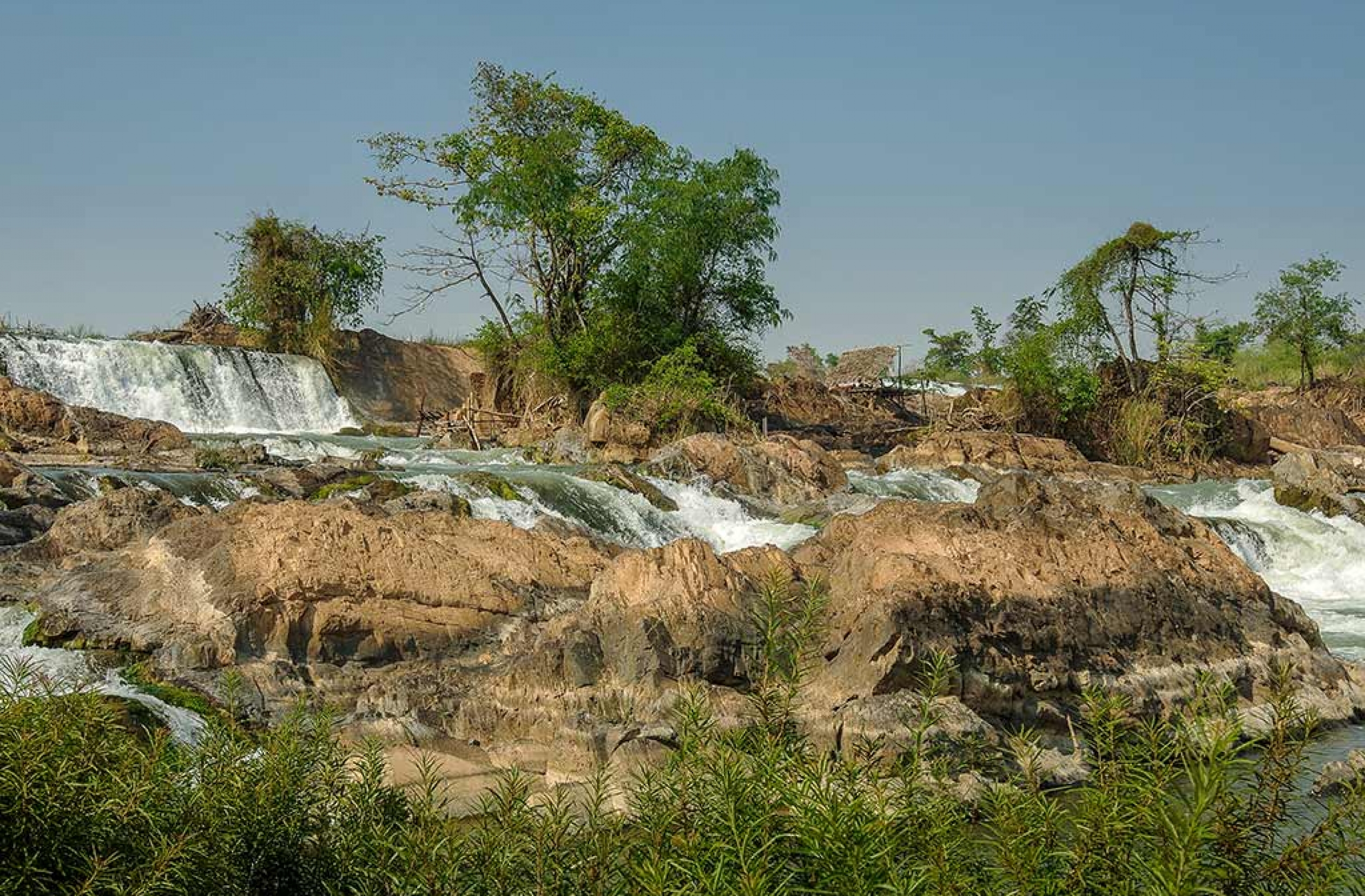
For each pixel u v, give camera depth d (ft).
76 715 21.59
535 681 40.14
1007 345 167.53
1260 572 101.55
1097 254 164.66
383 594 44.47
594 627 40.73
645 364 144.77
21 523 63.31
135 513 54.80
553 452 122.11
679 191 151.94
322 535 45.24
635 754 37.11
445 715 40.14
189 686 41.29
